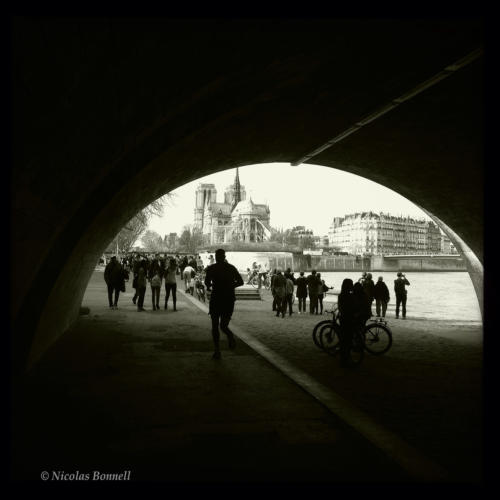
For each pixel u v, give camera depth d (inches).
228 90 273.9
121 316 598.2
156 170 382.6
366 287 689.6
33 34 144.9
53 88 169.6
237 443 186.1
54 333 388.2
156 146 297.0
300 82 305.9
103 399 242.5
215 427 203.8
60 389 258.4
